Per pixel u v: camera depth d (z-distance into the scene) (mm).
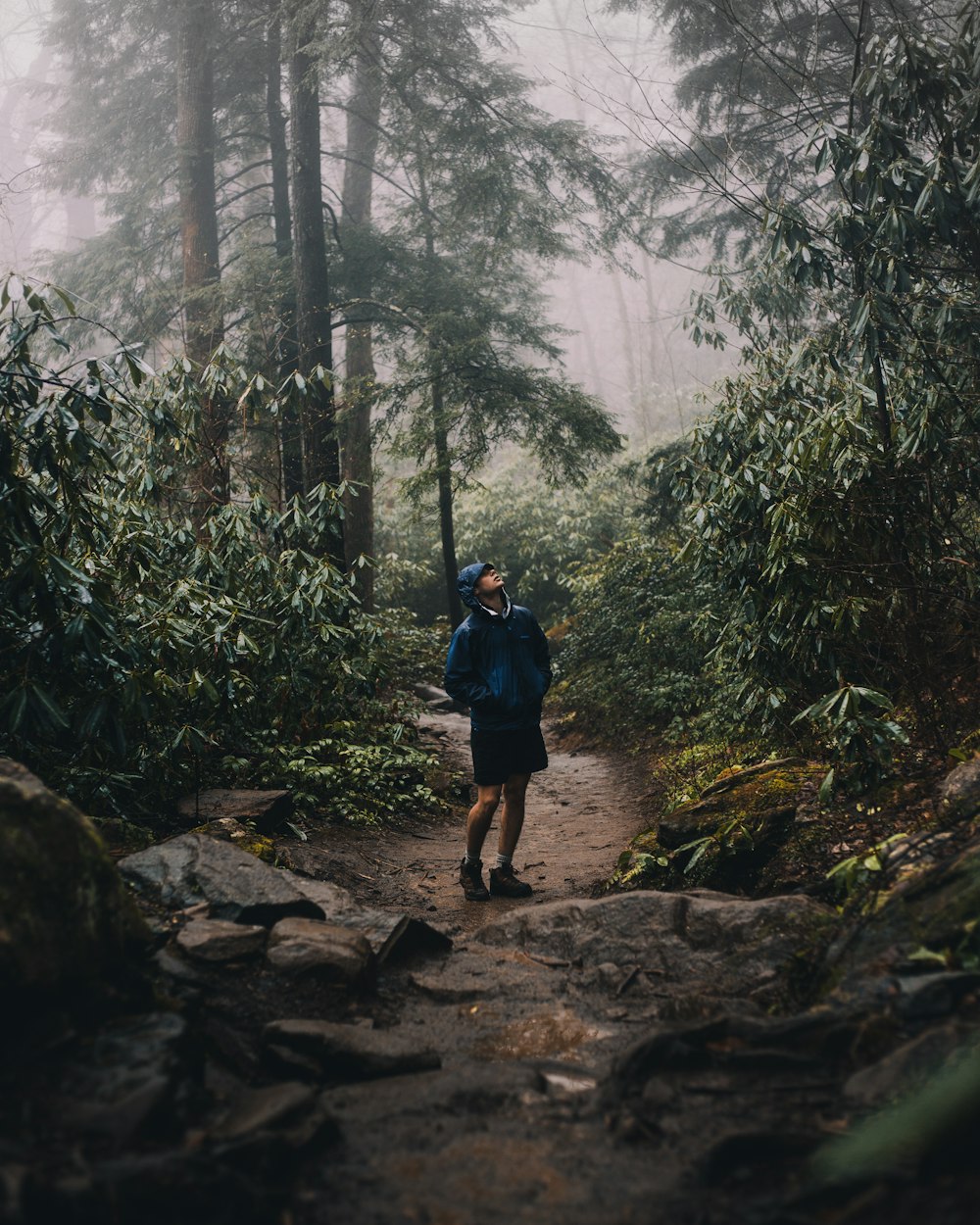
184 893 3275
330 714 7461
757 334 7723
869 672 4914
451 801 7512
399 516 19703
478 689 4703
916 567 4734
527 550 18578
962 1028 2000
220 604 5270
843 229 5207
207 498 6980
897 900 2760
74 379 4289
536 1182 1843
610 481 18156
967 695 4391
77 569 3824
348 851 5496
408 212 14844
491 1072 2367
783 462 5355
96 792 4312
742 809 4355
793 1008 2598
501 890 4859
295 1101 2020
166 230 15234
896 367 5555
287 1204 1752
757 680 5691
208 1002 2629
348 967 2900
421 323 12570
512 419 12148
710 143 11094
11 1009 2029
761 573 5004
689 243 13016
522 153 13133
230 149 15273
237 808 5090
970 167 5102
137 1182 1582
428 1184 1849
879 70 5156
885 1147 1666
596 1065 2498
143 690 3975
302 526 6305
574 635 13031
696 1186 1781
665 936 3250
